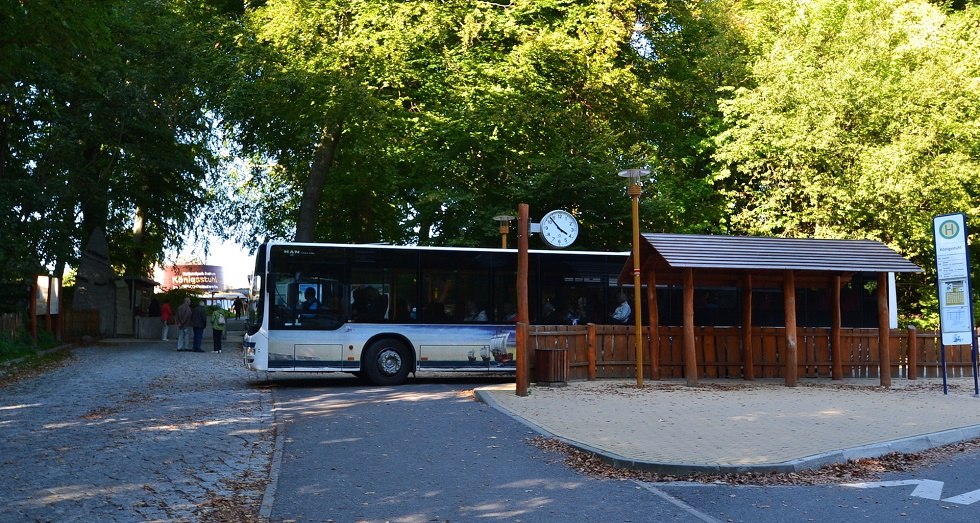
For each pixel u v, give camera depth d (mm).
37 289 28906
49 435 11477
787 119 29547
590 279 20828
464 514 7789
